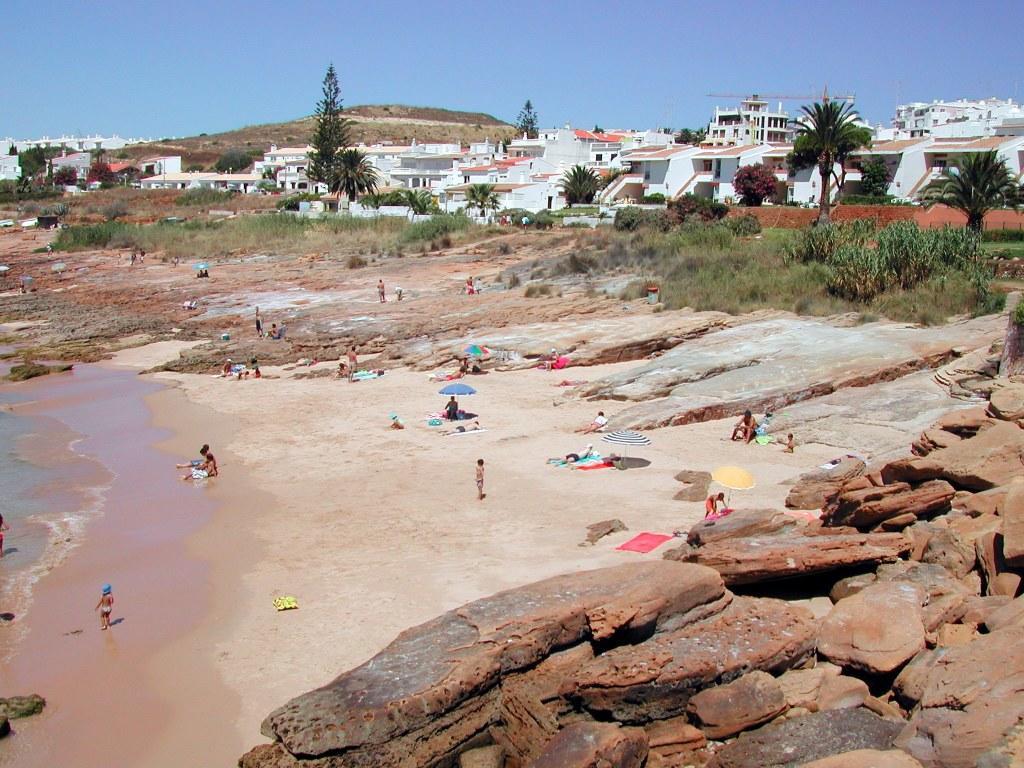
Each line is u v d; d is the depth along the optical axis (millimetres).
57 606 22438
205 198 144000
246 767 15109
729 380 38969
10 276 91438
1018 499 16672
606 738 14078
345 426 38375
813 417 34719
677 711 15227
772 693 14758
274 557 24781
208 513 28547
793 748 13281
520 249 81875
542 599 17297
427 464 32500
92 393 46938
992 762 11516
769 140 182875
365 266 82438
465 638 16422
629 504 27250
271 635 20375
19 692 18703
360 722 15039
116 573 24281
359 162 122625
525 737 15328
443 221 95812
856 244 60125
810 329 45000
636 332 49500
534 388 43812
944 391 35562
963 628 15414
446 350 50312
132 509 29203
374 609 21156
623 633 16672
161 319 67375
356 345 54156
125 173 191125
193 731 17156
